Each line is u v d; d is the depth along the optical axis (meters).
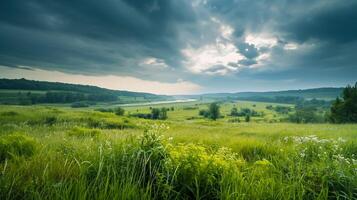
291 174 3.78
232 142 8.16
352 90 70.00
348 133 16.33
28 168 3.53
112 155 3.62
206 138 9.36
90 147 5.18
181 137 9.09
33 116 31.20
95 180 3.06
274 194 3.12
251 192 3.12
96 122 30.50
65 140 6.76
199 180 3.25
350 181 3.39
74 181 2.99
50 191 2.76
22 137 5.57
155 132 3.98
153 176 3.29
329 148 6.48
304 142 7.51
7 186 2.85
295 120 111.31
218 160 3.67
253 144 7.52
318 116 108.88
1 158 4.64
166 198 2.93
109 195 2.68
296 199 3.14
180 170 3.34
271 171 4.10
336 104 72.88
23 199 2.70
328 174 3.65
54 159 4.05
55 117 31.55
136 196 2.68
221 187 3.12
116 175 3.19
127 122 33.06
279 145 7.51
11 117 29.38
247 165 4.77
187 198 3.12
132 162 3.50
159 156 3.56
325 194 3.23
